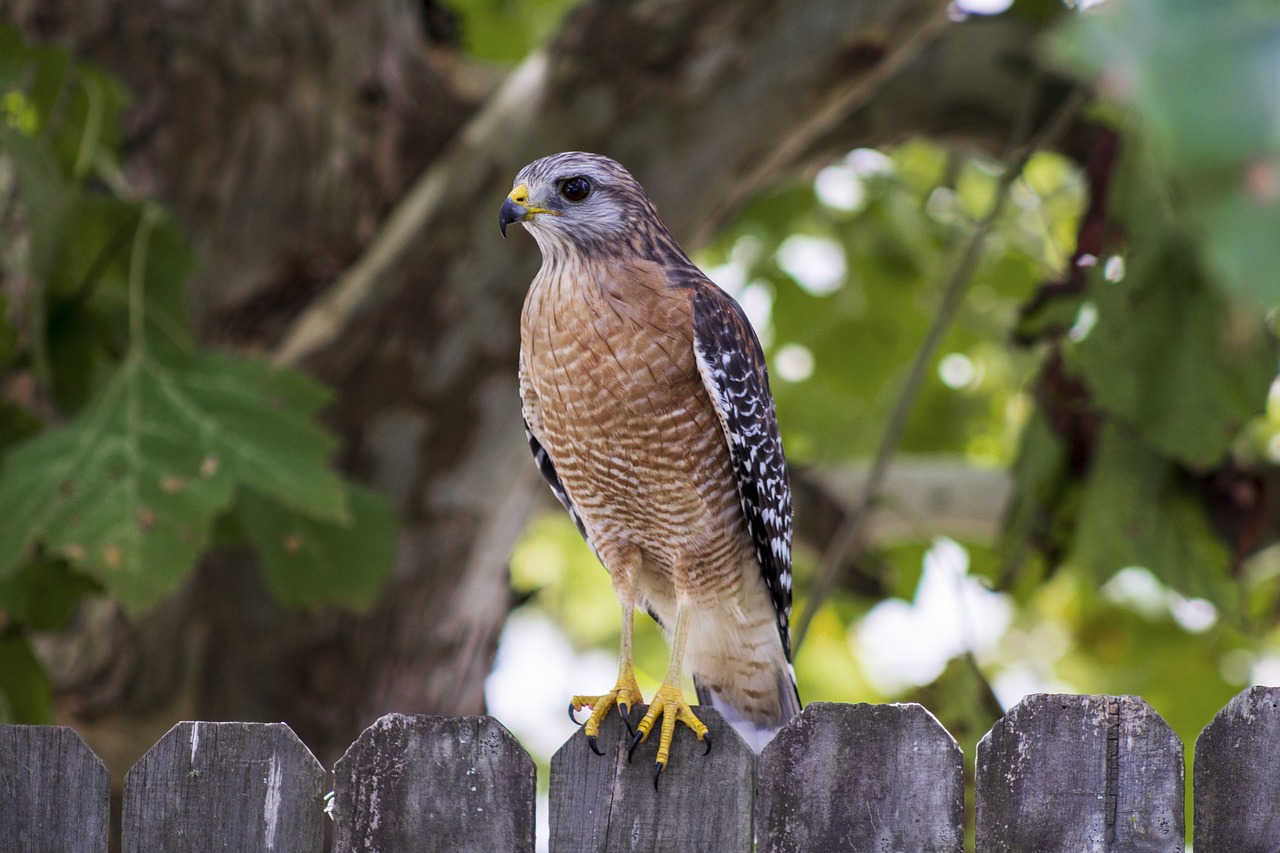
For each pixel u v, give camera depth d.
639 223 7.22
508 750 4.97
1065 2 11.35
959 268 10.75
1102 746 4.84
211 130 11.32
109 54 11.25
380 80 11.62
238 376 8.55
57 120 9.47
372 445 10.80
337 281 11.34
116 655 10.66
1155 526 9.86
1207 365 8.93
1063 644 19.20
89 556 7.85
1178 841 4.76
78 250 9.31
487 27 15.60
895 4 10.42
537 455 8.02
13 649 9.17
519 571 18.98
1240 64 2.65
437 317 10.81
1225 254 2.64
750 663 7.89
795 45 10.49
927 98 12.55
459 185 10.87
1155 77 2.68
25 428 9.44
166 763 4.96
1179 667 15.62
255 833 4.93
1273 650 17.50
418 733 4.98
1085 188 10.49
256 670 10.79
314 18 11.42
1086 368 9.15
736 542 7.51
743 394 7.15
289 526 9.53
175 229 9.41
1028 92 11.19
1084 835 4.80
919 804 4.86
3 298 9.09
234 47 11.33
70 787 4.96
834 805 4.89
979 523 13.73
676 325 6.96
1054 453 10.25
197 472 8.14
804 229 16.69
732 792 4.98
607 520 7.55
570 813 5.02
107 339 9.52
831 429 17.08
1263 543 11.05
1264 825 4.73
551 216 7.05
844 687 16.86
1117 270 9.17
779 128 10.79
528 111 10.87
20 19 11.12
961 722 8.99
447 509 10.92
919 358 10.64
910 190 16.16
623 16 10.72
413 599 10.93
